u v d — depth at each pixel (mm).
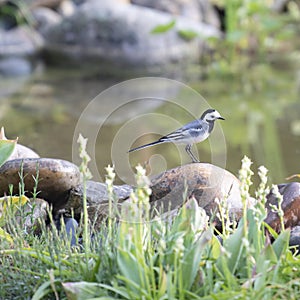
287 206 7281
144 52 20688
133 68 19797
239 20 21219
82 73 19031
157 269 5465
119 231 5832
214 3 23078
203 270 5535
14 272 5973
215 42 20766
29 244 6605
